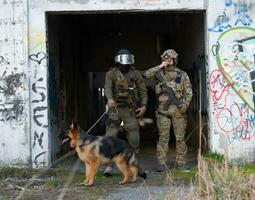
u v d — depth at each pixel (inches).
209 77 419.8
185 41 629.9
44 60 412.8
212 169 287.3
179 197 258.8
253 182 247.9
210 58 419.8
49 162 410.6
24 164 406.9
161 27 767.1
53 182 342.6
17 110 409.7
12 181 356.2
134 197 298.8
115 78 386.3
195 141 551.5
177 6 418.9
